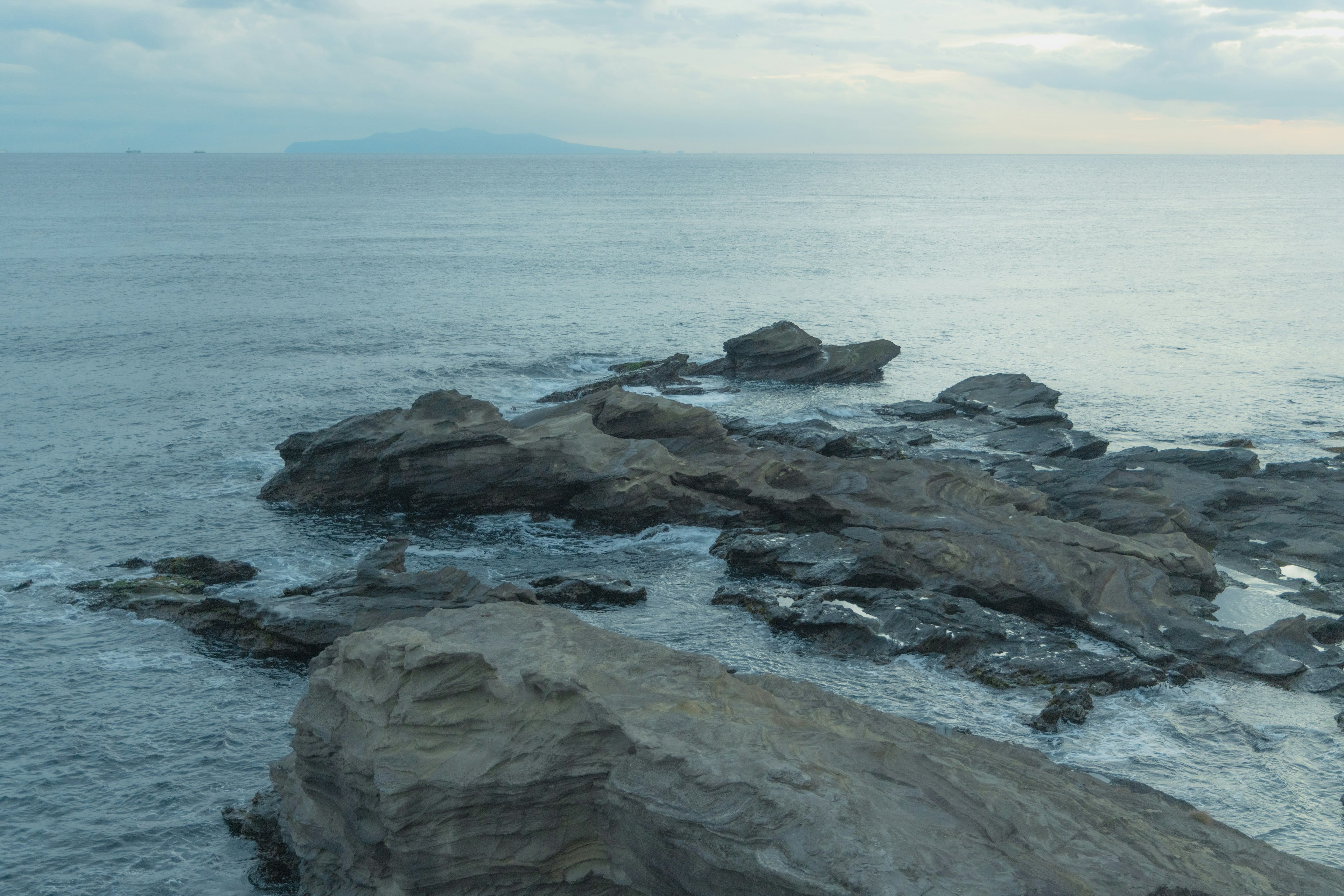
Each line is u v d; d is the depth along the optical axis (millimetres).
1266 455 59438
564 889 20125
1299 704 32469
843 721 23266
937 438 60938
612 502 47531
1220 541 45281
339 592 37281
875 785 19266
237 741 30703
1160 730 30734
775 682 25250
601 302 112812
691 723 20094
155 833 26531
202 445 59500
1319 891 19078
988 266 148250
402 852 19484
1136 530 44375
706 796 18234
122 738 30641
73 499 50688
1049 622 37656
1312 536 44781
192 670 34625
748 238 184625
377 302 109188
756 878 17156
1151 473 50344
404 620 27922
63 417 64188
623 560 44500
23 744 30188
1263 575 42344
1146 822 20734
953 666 34250
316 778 22312
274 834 25812
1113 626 36406
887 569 39219
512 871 19797
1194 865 18953
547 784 19469
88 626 37438
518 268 137875
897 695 32562
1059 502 48031
